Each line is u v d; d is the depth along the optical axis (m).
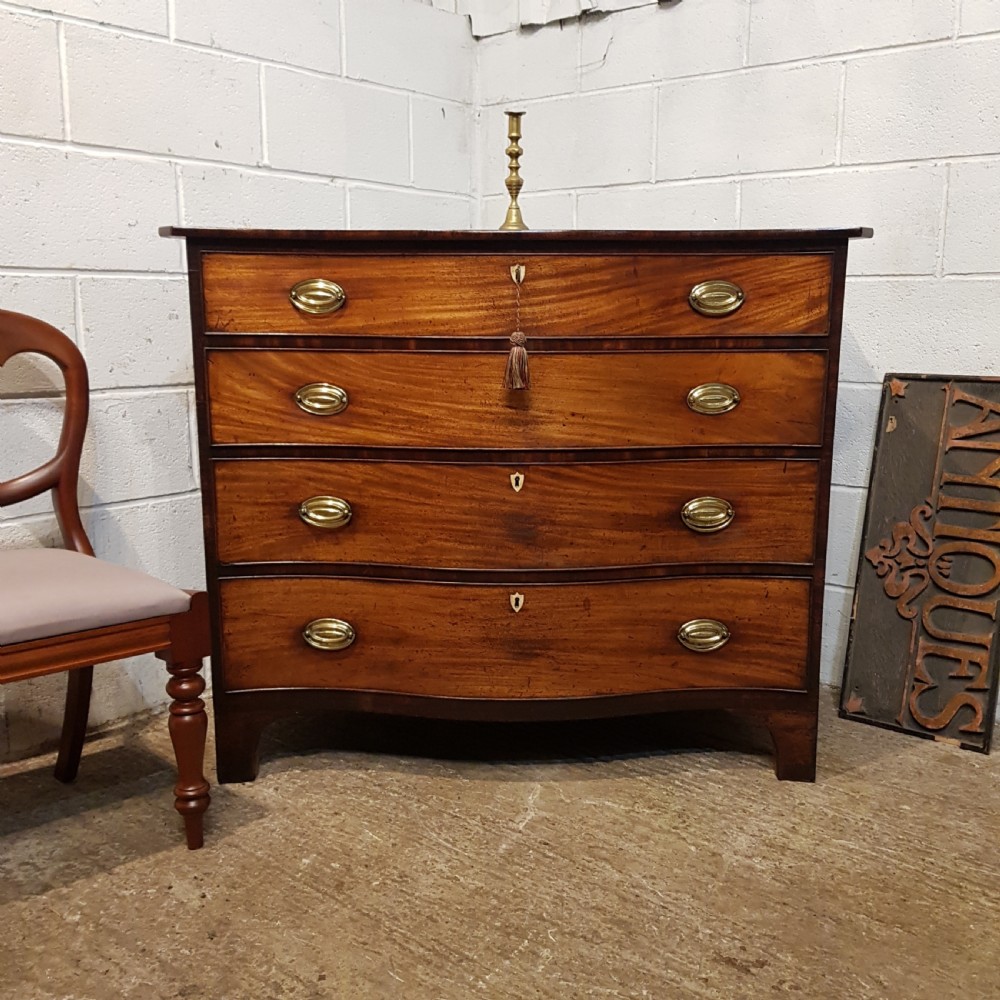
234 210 2.03
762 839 1.52
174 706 1.44
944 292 1.98
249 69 2.01
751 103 2.14
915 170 1.97
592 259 1.55
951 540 1.94
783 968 1.22
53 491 1.64
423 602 1.66
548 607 1.65
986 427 1.92
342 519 1.63
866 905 1.35
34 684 1.81
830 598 2.19
